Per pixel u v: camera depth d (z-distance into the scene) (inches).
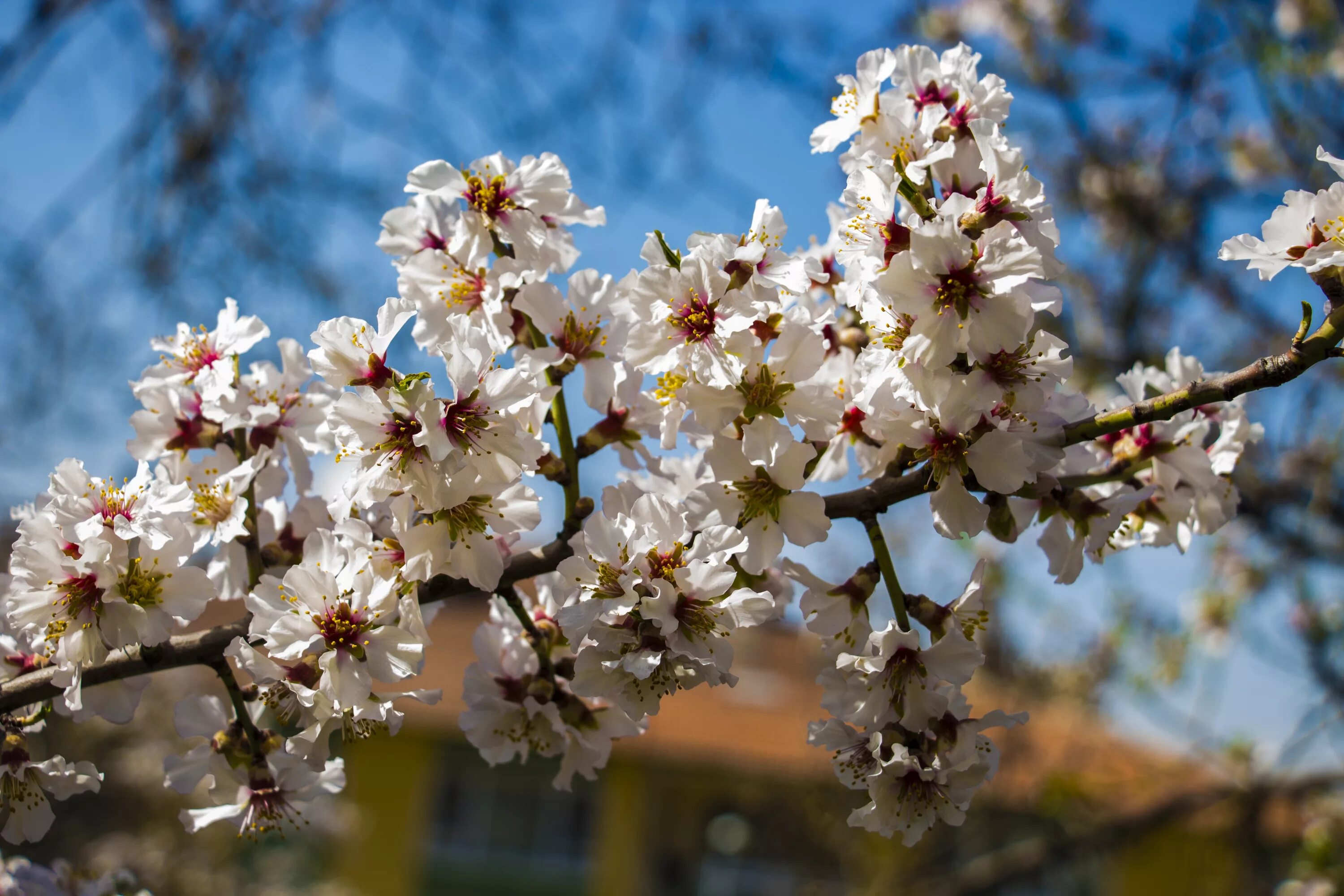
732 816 137.6
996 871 67.5
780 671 158.6
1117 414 24.7
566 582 24.4
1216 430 27.7
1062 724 110.3
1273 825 73.1
